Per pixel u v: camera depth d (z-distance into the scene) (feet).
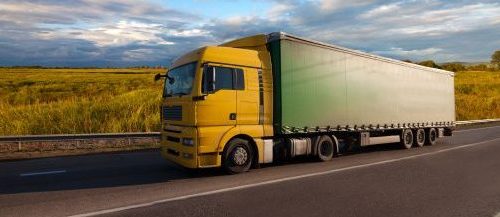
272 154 35.04
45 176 32.53
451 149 52.31
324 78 39.42
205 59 30.96
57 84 136.05
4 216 20.90
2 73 197.06
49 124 59.98
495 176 32.35
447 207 22.88
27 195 25.70
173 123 33.22
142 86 122.93
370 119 45.96
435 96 59.72
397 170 35.01
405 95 52.49
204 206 22.72
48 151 48.34
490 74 261.85
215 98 31.24
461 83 205.46
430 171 34.55
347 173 33.32
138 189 27.30
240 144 32.96
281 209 22.20
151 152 48.44
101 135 51.26
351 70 43.06
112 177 31.94
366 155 46.44
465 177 31.83
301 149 38.01
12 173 34.01
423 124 56.34
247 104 33.14
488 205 23.32
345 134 44.29
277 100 35.01
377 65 47.19
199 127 30.55
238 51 33.27
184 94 31.78
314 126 38.22
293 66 35.99
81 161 41.04
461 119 122.93
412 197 25.12
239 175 32.30
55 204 23.30
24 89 120.37
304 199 24.38
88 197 25.00
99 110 69.10
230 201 23.85
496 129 91.66
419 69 55.72
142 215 20.99
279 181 29.71
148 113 70.13
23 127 57.88
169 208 22.33
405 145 53.47
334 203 23.52
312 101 37.96
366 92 45.29
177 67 33.94
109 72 212.23
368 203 23.59
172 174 33.17
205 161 30.83
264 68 34.68
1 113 62.39
